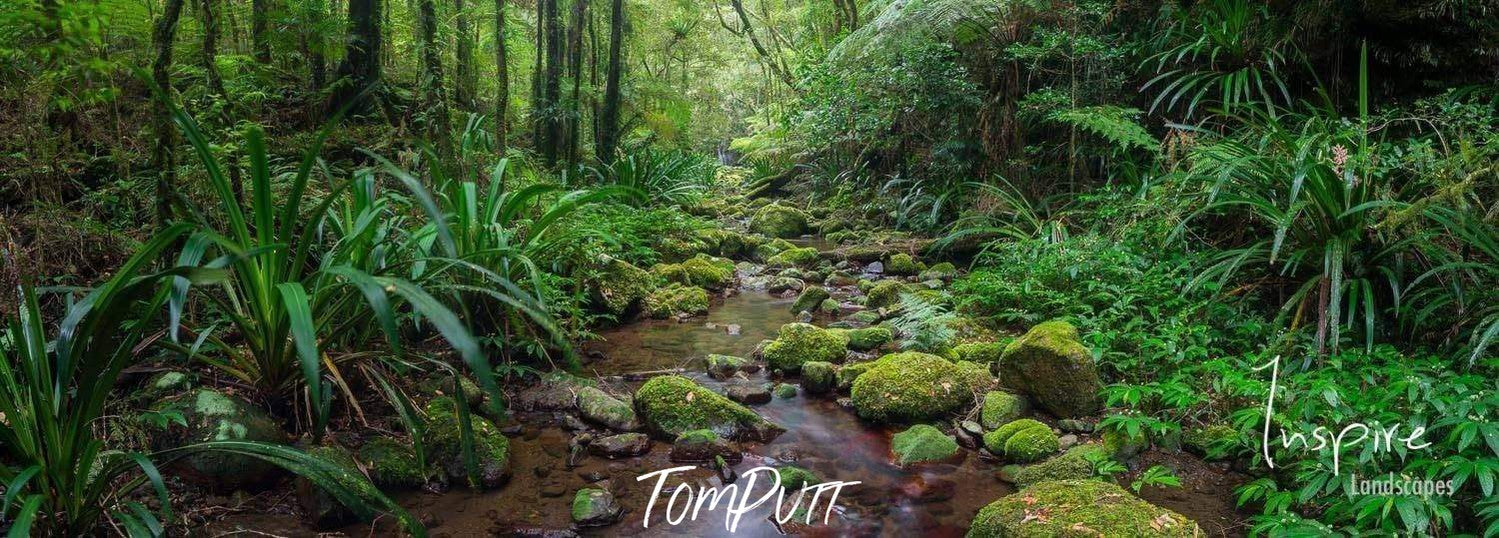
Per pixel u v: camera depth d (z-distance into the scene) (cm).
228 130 364
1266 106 484
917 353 340
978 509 245
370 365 278
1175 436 277
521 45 1080
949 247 613
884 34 701
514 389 330
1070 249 435
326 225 331
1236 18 490
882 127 764
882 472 271
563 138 931
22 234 301
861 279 556
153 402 249
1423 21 431
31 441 181
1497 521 179
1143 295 368
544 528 227
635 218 623
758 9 1789
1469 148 315
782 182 1132
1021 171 639
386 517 229
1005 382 320
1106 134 504
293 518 225
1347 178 308
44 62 294
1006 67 659
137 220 340
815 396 342
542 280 373
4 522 187
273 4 577
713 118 2145
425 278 258
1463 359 284
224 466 227
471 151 473
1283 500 214
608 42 1274
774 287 551
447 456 259
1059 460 261
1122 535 198
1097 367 335
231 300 267
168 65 289
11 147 315
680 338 425
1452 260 304
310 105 563
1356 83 469
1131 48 579
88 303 174
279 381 257
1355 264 322
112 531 199
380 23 607
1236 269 366
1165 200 408
